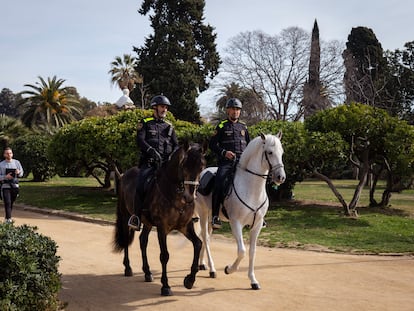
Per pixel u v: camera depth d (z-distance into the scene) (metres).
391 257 9.82
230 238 12.12
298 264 9.01
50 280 5.73
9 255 5.26
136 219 7.33
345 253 10.32
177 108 38.41
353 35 44.75
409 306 6.24
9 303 5.04
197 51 41.06
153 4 41.00
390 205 16.64
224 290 7.00
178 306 6.23
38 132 38.84
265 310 6.05
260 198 7.09
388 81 41.31
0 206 19.45
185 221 6.80
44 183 27.11
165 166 6.88
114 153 17.91
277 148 6.75
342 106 15.27
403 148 14.64
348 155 15.24
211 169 8.25
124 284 7.43
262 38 41.56
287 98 42.09
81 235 12.53
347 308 6.14
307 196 20.80
